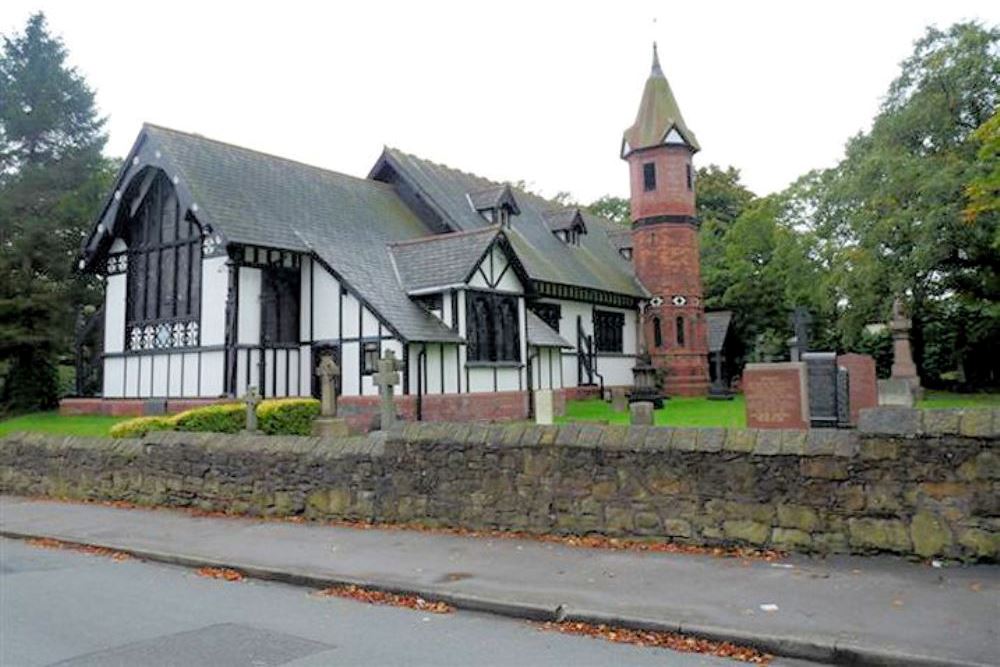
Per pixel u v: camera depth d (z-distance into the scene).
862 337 38.00
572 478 8.84
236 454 11.45
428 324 22.02
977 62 26.45
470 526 9.43
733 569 7.22
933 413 7.24
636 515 8.45
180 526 10.61
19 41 34.88
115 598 7.17
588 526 8.70
